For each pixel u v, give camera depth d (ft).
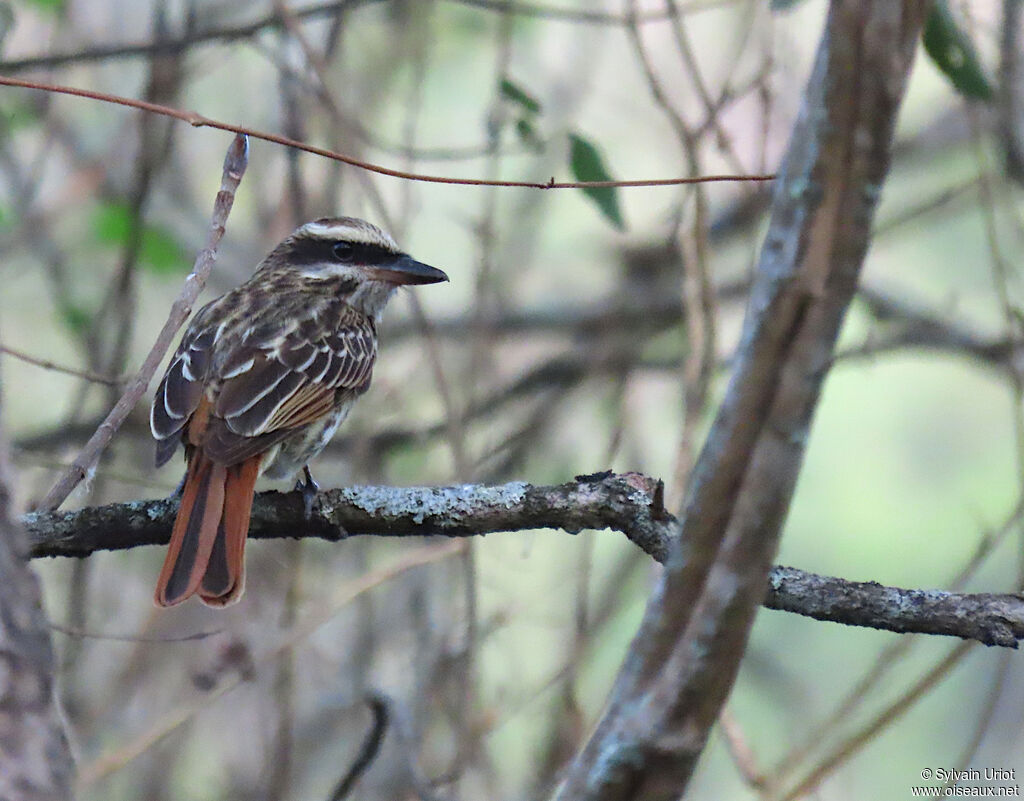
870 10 12.35
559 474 43.60
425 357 40.40
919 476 48.26
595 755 14.06
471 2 35.76
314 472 42.98
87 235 41.04
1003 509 46.09
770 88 35.50
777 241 13.10
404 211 35.86
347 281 31.37
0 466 13.56
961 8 33.94
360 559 39.42
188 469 25.43
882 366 49.19
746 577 13.57
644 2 44.50
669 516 23.20
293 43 44.93
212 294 45.70
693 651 13.73
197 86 46.16
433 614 39.58
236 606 39.73
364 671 37.65
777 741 41.29
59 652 36.70
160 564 41.86
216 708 40.22
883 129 12.62
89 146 45.57
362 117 42.91
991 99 29.07
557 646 40.04
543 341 49.39
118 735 37.83
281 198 42.24
